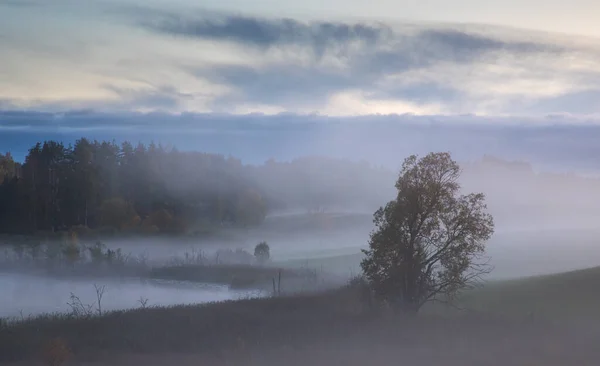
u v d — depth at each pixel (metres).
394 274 43.22
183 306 52.09
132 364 25.52
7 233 149.88
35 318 45.16
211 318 41.81
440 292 43.62
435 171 43.38
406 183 43.47
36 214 155.25
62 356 26.20
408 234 43.69
